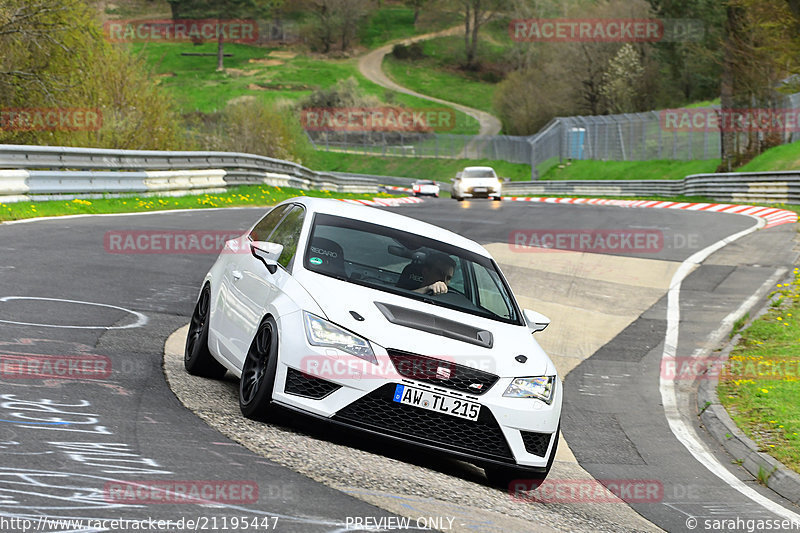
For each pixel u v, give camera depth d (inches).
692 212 2834.6
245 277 653.9
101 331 797.2
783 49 3176.7
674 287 1523.1
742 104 4274.1
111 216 1755.7
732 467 741.3
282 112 4488.2
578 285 1518.2
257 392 558.9
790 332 1190.9
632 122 5762.8
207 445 491.5
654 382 1018.1
